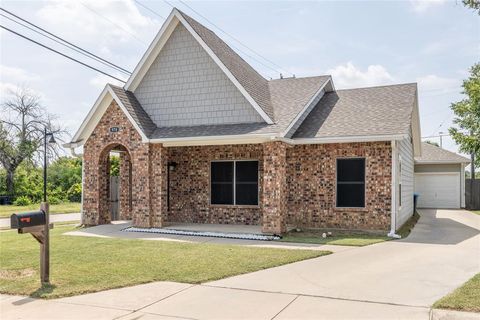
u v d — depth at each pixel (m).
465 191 26.58
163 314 5.89
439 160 26.48
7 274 8.22
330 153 14.63
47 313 5.96
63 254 10.07
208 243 11.80
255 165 15.63
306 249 10.69
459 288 6.87
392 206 13.54
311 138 14.12
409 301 6.31
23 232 7.10
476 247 11.12
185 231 14.04
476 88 21.97
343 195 14.49
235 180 15.93
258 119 14.47
